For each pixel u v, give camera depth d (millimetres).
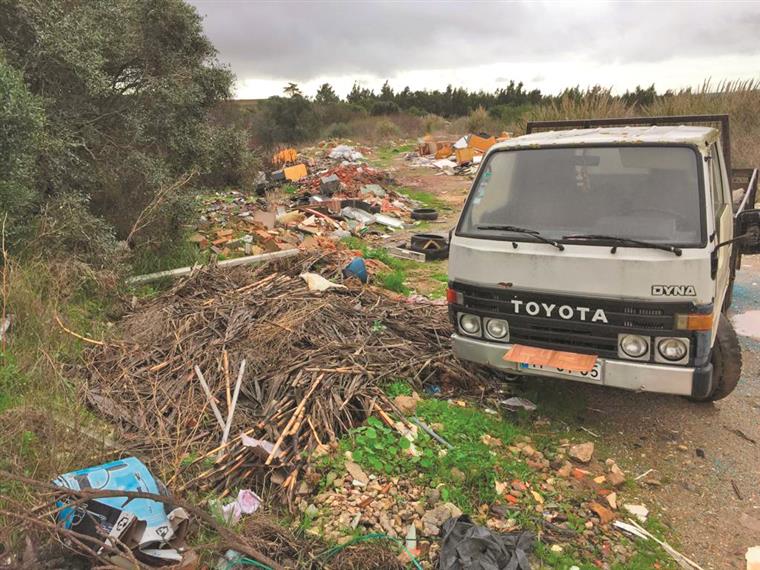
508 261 4348
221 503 3689
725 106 17125
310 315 5980
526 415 4863
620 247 4008
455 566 3164
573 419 4945
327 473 3953
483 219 4668
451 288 4742
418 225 13938
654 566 3383
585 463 4332
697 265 3805
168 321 6152
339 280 7918
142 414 4609
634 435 4734
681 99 17984
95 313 6449
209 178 16172
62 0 7512
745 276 9102
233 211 13656
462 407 4977
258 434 4395
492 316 4500
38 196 6680
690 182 4160
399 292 8336
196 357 5332
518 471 4109
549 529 3609
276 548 3322
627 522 3734
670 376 3949
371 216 13891
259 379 4969
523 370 4438
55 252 6461
